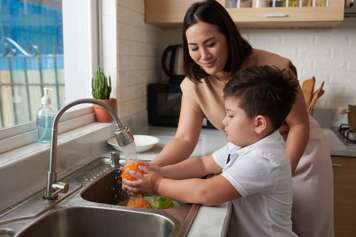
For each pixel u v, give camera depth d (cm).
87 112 169
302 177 145
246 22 215
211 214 95
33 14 158
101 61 187
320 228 148
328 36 240
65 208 99
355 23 236
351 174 199
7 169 98
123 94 194
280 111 98
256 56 125
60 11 175
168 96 226
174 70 234
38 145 125
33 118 149
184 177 120
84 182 122
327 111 246
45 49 166
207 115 139
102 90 171
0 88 140
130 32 202
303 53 244
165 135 203
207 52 114
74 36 181
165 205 108
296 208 146
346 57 241
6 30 143
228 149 115
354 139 212
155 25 239
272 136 100
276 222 99
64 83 179
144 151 160
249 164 95
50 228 95
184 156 133
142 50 223
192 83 136
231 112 100
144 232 98
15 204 101
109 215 101
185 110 141
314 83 226
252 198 101
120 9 186
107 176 129
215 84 130
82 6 181
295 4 207
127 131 112
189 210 98
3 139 115
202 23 111
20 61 150
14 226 88
